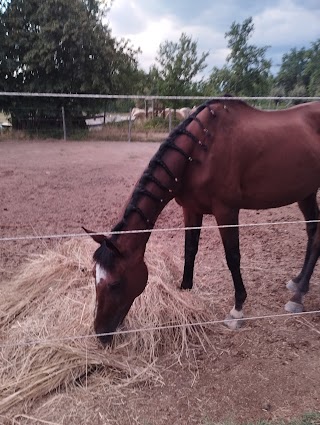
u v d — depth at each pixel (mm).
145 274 2438
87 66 16234
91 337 2543
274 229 4832
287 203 3107
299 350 2645
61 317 2701
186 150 2551
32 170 8602
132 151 12180
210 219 5312
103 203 5938
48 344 2436
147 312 2746
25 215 5316
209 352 2635
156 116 19234
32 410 2145
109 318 2346
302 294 3133
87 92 16672
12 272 3615
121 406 2174
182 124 2615
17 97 16031
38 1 15805
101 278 2252
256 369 2465
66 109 16531
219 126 2637
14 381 2270
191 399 2229
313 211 3418
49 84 15898
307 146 2871
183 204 2875
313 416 2068
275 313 3086
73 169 8812
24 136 15414
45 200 6086
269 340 2742
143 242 2400
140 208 2416
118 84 17391
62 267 3191
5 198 6168
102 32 16250
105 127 17516
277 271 3764
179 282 3293
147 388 2314
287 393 2266
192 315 2859
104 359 2418
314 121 3006
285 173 2842
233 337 2781
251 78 23875
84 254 3385
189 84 21953
